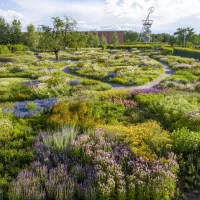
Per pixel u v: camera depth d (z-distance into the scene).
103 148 7.28
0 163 6.68
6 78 23.61
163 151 7.22
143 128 8.36
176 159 6.93
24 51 61.31
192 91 17.08
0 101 15.60
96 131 8.28
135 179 5.67
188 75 24.02
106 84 20.28
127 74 24.28
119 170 6.09
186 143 7.33
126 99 14.20
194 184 6.04
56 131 8.88
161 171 5.84
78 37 50.38
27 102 13.82
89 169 6.20
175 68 30.72
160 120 10.57
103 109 11.81
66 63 37.34
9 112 11.21
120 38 111.62
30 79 23.58
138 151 6.77
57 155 6.98
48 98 15.09
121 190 5.18
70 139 7.80
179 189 5.89
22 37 78.38
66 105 11.73
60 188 5.29
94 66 30.86
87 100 13.02
